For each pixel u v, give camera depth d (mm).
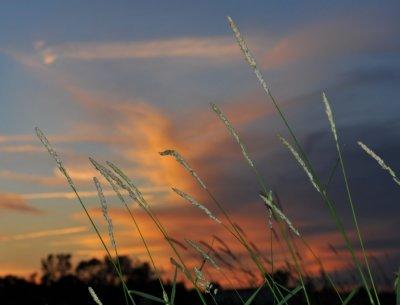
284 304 988
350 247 916
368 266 908
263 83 954
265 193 971
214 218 992
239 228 1086
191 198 991
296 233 965
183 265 985
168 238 992
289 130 941
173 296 968
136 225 988
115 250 973
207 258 1005
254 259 999
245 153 985
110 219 976
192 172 981
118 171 982
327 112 922
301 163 935
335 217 919
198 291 978
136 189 983
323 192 925
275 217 991
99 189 976
